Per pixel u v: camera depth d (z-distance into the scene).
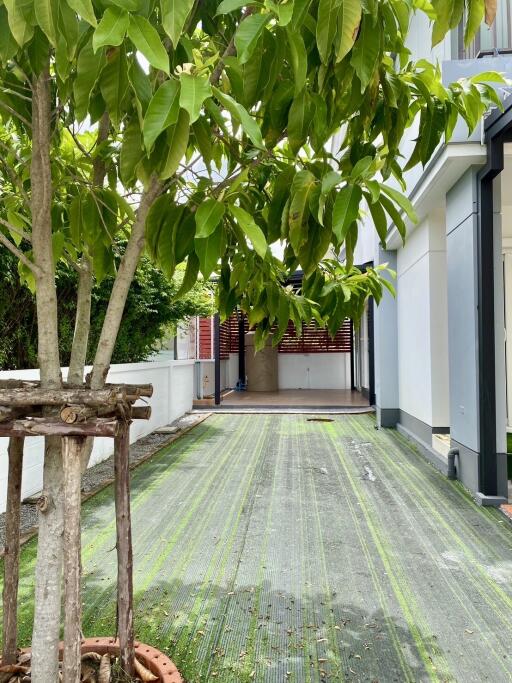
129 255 1.62
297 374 15.68
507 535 3.48
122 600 1.80
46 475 1.56
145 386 1.87
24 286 4.99
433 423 6.04
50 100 1.68
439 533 3.52
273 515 3.90
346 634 2.26
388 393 8.07
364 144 1.65
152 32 0.97
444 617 2.41
